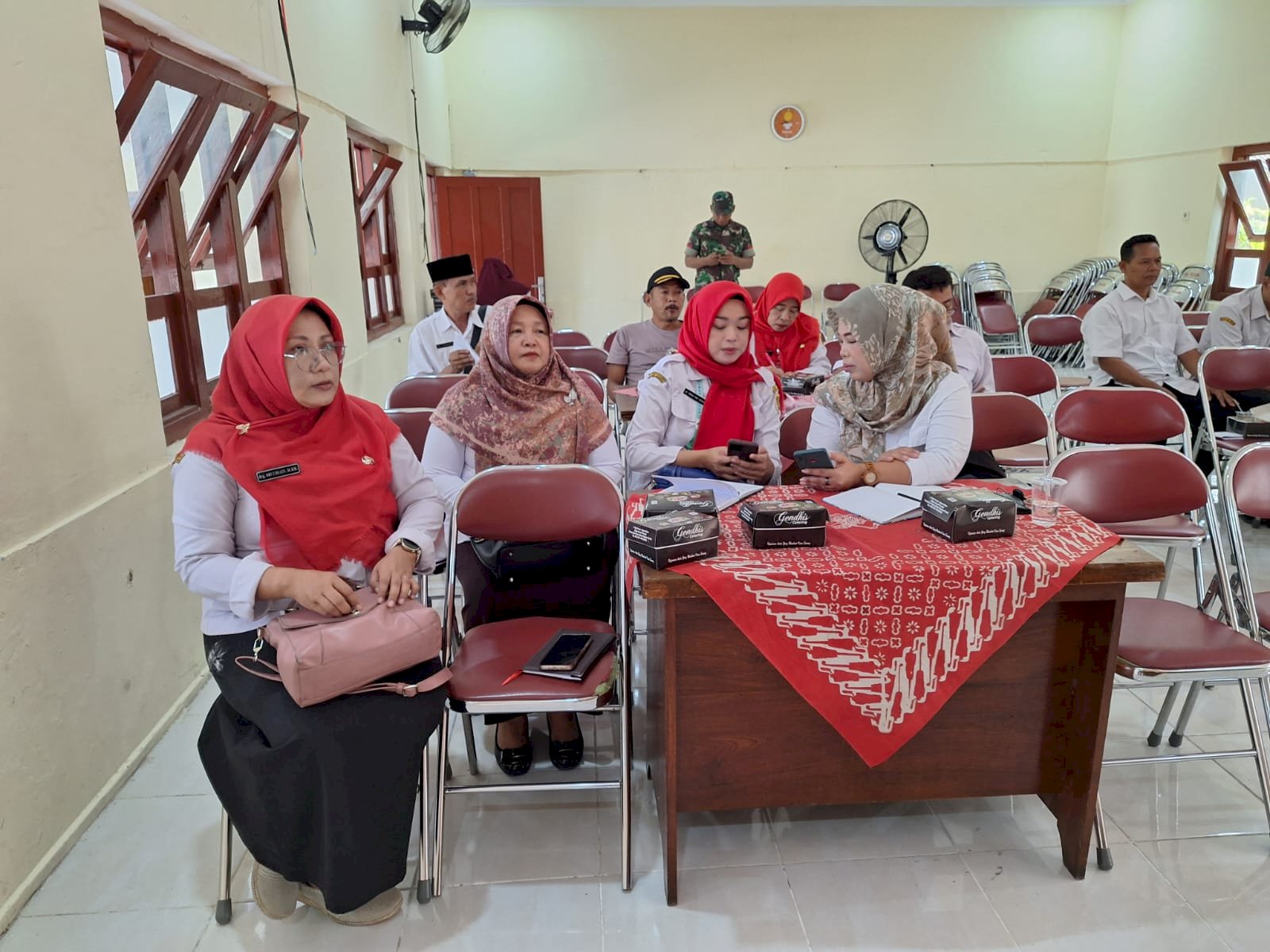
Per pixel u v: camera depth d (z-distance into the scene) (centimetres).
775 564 159
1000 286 792
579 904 172
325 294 416
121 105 236
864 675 160
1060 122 813
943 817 197
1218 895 171
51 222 186
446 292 387
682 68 772
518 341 210
